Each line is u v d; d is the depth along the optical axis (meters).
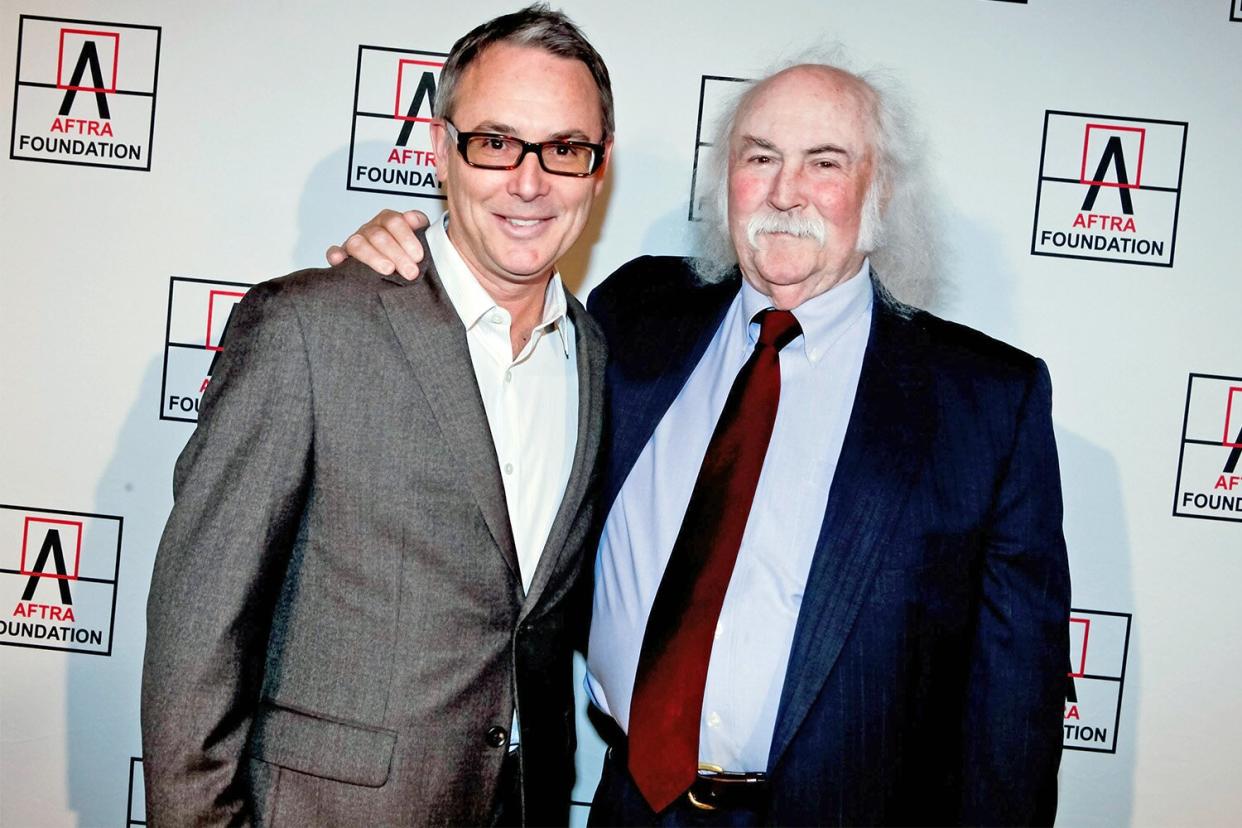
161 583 1.16
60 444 1.96
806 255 1.43
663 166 1.92
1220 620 1.94
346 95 1.92
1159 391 1.92
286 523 1.20
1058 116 1.91
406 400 1.24
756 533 1.41
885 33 1.90
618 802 1.45
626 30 1.91
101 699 1.99
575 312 1.49
